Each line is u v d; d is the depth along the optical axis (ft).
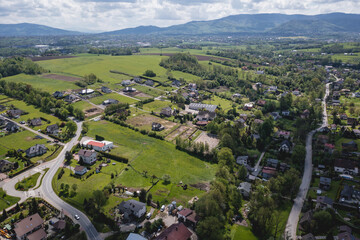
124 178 422.82
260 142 535.19
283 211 354.33
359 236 307.37
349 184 408.87
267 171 437.58
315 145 538.06
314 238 298.15
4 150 508.12
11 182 406.62
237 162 477.77
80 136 577.02
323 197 360.89
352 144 520.01
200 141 568.00
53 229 314.14
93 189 390.01
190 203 363.56
